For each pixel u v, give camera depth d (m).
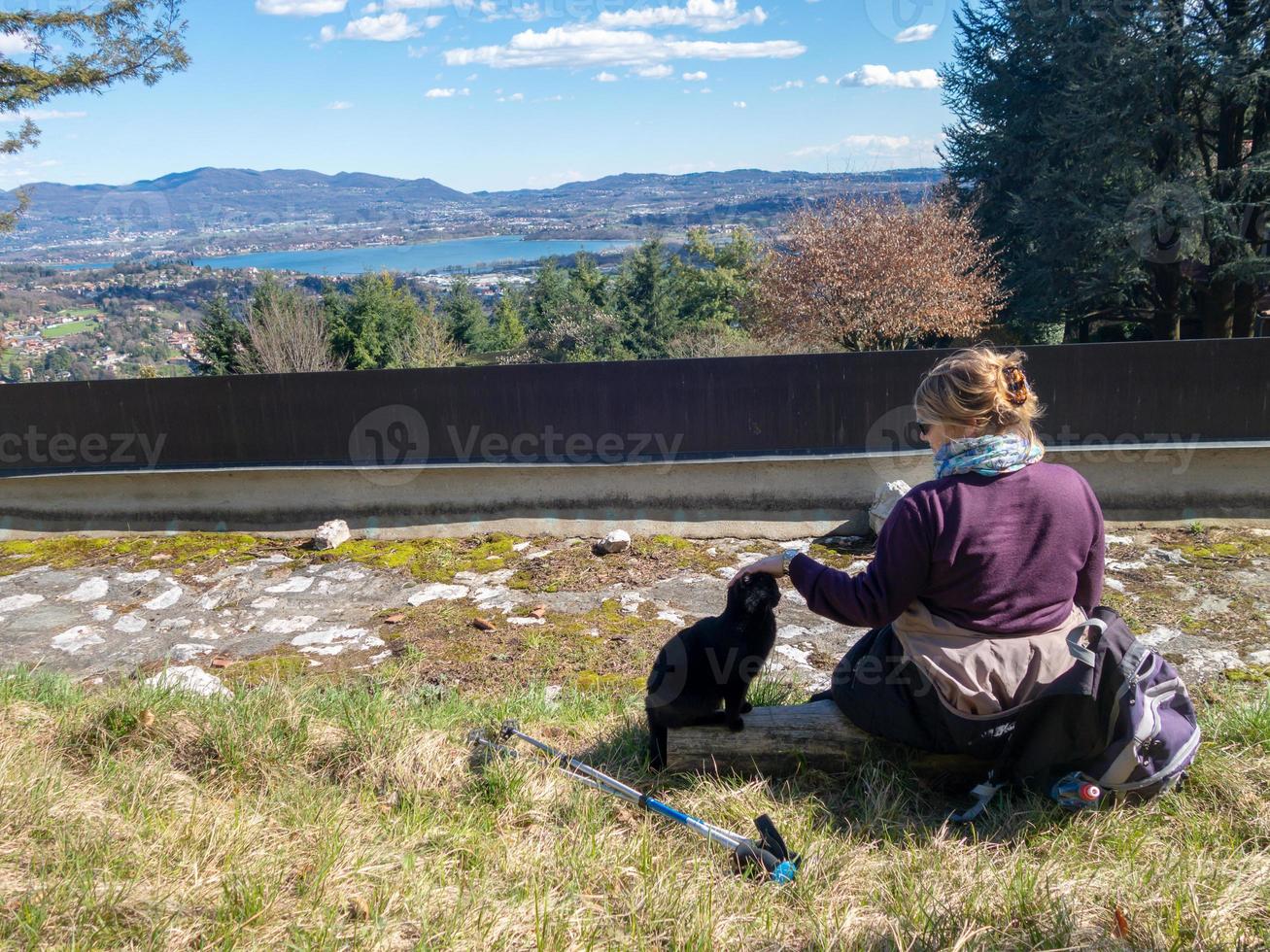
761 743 2.93
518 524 6.65
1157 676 2.63
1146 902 2.19
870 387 6.19
